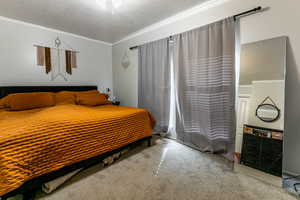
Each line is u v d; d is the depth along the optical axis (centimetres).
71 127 148
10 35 260
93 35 348
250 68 177
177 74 254
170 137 285
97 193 138
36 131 128
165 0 205
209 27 209
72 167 149
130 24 286
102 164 188
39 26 290
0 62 254
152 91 304
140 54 323
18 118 177
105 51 404
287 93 160
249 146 172
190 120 244
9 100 233
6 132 121
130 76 367
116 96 415
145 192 140
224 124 204
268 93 163
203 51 218
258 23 172
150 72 304
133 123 212
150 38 305
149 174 168
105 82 410
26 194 124
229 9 194
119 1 204
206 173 170
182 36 243
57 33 315
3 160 107
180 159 202
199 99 227
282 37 156
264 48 167
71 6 217
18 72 272
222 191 141
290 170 162
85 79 368
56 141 135
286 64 158
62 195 135
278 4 158
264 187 146
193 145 243
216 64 205
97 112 211
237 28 189
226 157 203
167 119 281
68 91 310
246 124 177
